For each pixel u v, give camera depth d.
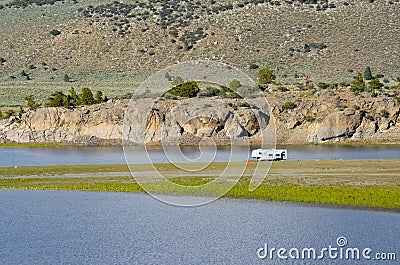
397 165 92.75
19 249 52.41
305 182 75.81
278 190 70.94
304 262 49.03
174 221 60.12
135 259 49.97
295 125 140.12
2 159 112.81
